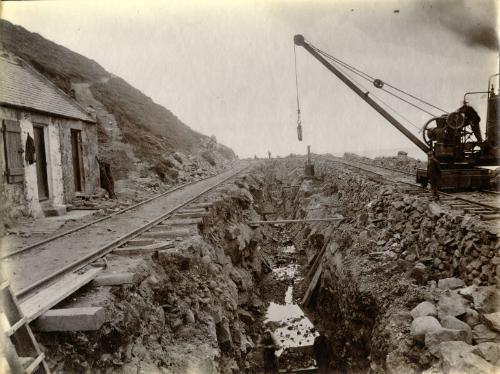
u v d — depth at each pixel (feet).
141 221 31.78
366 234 35.70
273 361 36.29
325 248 49.60
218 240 33.30
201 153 117.91
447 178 36.29
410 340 18.17
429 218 27.91
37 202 35.81
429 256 25.80
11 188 31.91
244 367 25.72
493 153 36.52
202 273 23.50
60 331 12.60
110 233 27.37
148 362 14.53
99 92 90.94
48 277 16.35
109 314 14.16
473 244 20.93
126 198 49.70
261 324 40.19
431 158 31.09
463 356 14.16
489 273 19.29
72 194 44.04
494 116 36.14
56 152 40.73
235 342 25.39
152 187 59.77
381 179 48.19
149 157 74.54
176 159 85.10
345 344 33.78
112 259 19.93
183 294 20.01
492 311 17.74
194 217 32.17
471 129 37.76
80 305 14.17
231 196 47.47
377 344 22.74
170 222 29.37
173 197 47.57
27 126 35.29
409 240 29.35
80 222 33.71
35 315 12.32
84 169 48.37
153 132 95.25
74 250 22.61
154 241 23.59
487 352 14.44
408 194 35.55
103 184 51.80
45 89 44.83
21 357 10.84
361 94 41.65
